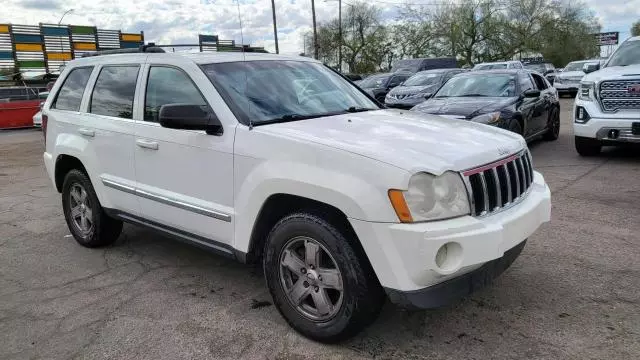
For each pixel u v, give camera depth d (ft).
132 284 14.29
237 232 11.73
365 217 9.43
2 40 147.84
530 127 31.65
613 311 11.84
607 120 27.32
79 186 17.01
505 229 10.03
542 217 11.57
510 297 12.64
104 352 10.91
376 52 197.98
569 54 198.18
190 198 12.81
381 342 10.92
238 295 13.39
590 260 14.70
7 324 12.25
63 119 16.96
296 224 10.61
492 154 10.52
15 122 65.46
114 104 15.23
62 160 17.31
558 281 13.43
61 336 11.62
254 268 15.17
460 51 191.83
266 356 10.55
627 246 15.65
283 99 13.08
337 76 15.90
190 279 14.51
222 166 11.87
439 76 51.62
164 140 13.20
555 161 29.14
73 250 17.26
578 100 29.07
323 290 10.64
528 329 11.21
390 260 9.37
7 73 141.79
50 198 25.36
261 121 11.94
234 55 13.97
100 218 16.48
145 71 14.33
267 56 14.65
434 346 10.72
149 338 11.39
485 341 10.84
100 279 14.73
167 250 16.93
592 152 29.91
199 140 12.32
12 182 30.19
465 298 12.62
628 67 28.40
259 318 12.12
